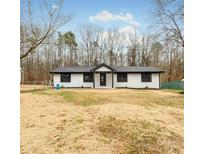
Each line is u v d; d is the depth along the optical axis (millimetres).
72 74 23328
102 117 6355
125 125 5652
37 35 16172
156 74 22953
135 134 5066
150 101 10320
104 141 4668
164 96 12844
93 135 4969
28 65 38531
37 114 6777
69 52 41062
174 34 15477
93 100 10031
